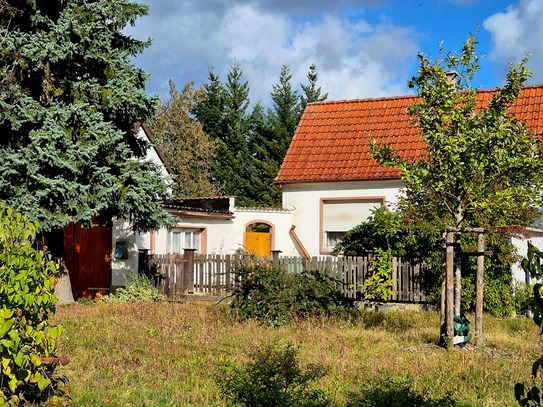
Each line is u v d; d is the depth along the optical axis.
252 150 55.81
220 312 16.03
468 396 8.48
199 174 50.38
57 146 17.11
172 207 23.59
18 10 17.28
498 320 16.81
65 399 7.77
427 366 10.20
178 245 24.92
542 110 24.67
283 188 26.83
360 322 15.19
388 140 26.36
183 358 10.96
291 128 54.94
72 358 10.72
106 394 8.59
